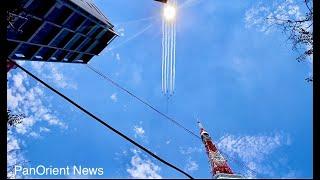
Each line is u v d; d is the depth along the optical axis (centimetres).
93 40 4728
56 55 4494
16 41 3406
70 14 3750
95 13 4550
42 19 3428
